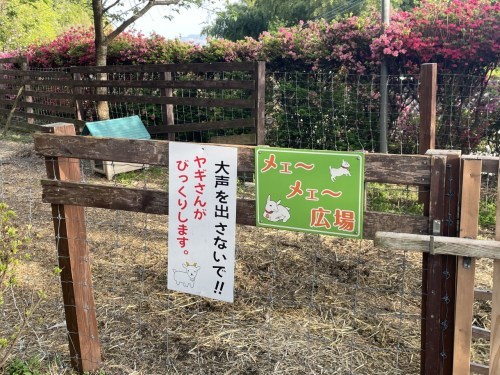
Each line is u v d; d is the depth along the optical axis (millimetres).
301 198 2244
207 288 2584
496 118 6023
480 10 5773
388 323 3441
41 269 4395
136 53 9438
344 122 7055
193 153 2461
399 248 2021
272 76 7598
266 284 4016
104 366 3055
